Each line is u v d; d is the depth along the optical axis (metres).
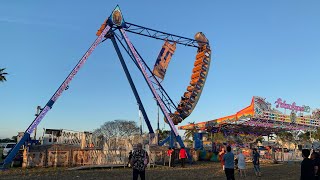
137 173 11.82
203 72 35.75
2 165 22.48
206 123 43.97
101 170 21.89
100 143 26.91
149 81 32.41
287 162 37.19
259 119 38.97
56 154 23.89
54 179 16.50
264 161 37.53
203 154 36.38
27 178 16.77
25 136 23.42
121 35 31.72
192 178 18.50
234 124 40.03
